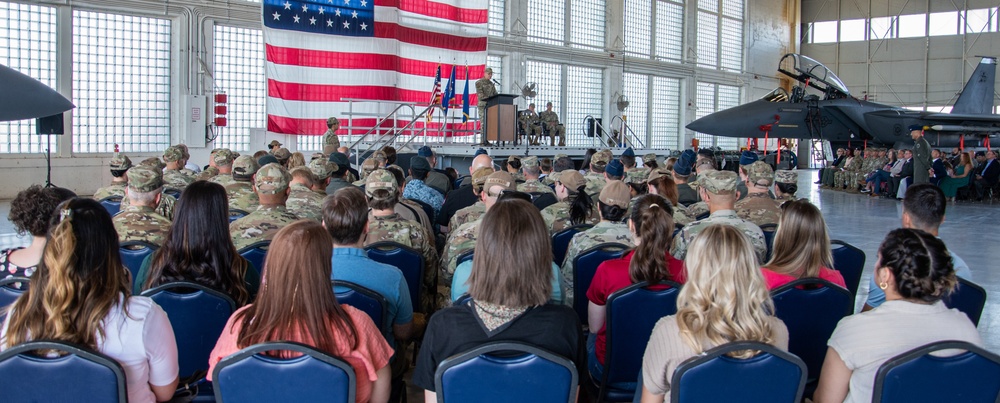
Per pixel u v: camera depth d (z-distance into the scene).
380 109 14.49
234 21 13.92
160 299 2.43
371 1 14.16
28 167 11.91
